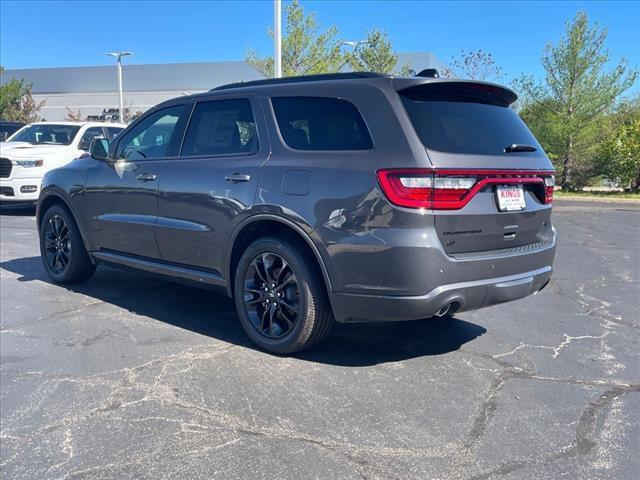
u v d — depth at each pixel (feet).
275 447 10.43
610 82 68.85
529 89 71.82
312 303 13.57
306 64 74.28
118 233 18.17
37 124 44.21
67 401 12.16
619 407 12.09
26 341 15.55
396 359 14.47
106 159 18.69
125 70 231.91
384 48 73.67
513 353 15.07
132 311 18.13
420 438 10.77
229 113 15.90
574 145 71.36
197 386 12.82
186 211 15.94
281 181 13.87
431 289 12.30
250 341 15.57
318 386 12.85
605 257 29.12
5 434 10.89
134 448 10.41
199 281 16.16
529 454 10.28
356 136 13.19
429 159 12.19
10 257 25.93
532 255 14.16
